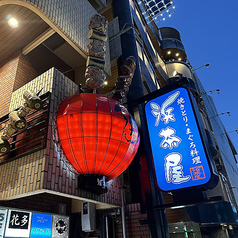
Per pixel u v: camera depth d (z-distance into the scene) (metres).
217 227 14.81
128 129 5.43
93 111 5.18
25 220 5.96
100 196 6.67
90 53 6.41
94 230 7.47
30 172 5.16
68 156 5.19
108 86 11.66
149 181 7.83
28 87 6.98
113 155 5.16
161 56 23.14
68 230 7.17
